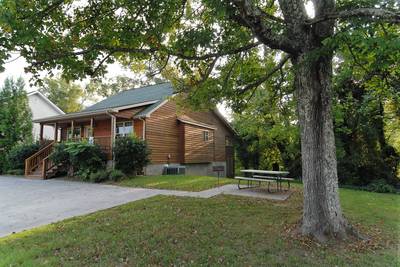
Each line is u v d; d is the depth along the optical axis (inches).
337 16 148.4
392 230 190.9
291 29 181.0
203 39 209.6
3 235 190.7
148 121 594.6
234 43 231.3
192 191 360.5
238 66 283.9
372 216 229.5
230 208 253.1
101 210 258.4
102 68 204.2
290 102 354.3
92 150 520.1
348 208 261.1
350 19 142.9
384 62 137.7
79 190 396.8
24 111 770.2
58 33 182.9
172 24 221.5
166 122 647.8
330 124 177.9
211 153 791.7
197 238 173.5
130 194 351.3
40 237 180.7
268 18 196.7
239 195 323.9
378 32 167.2
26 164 609.3
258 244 163.0
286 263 137.7
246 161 796.0
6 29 146.1
